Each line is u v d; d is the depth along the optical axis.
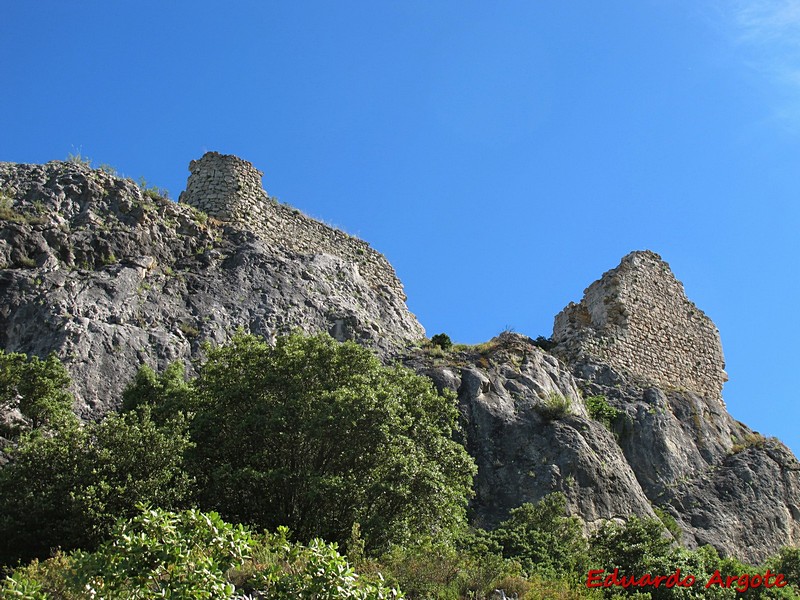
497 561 25.22
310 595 18.28
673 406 46.62
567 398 42.66
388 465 27.05
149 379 33.09
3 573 22.41
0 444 28.53
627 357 48.72
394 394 28.59
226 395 28.22
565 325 50.91
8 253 37.84
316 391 28.23
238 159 46.78
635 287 50.56
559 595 24.66
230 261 42.41
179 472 25.80
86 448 25.41
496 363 42.72
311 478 26.20
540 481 37.12
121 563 17.81
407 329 45.53
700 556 30.81
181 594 17.33
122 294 38.03
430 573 23.67
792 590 31.59
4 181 41.00
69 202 41.12
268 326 40.09
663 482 42.62
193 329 38.41
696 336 51.81
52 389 31.09
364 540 24.73
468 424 38.75
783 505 43.88
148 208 42.44
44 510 23.92
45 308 36.12
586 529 36.28
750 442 47.56
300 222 47.25
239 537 19.31
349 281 45.31
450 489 27.72
